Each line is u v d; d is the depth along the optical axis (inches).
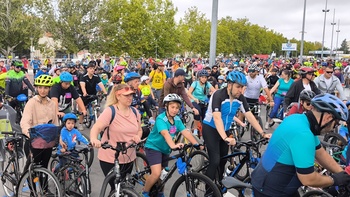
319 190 135.8
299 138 93.3
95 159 252.8
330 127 95.5
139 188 163.6
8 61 1053.2
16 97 322.3
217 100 162.7
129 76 237.9
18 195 164.4
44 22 1075.3
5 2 1362.0
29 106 168.9
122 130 147.6
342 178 98.2
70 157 168.2
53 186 153.7
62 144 179.0
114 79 355.6
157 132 157.5
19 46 1525.6
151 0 1143.0
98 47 1095.6
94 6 1064.2
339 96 298.0
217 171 175.5
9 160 179.0
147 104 271.3
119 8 1089.4
